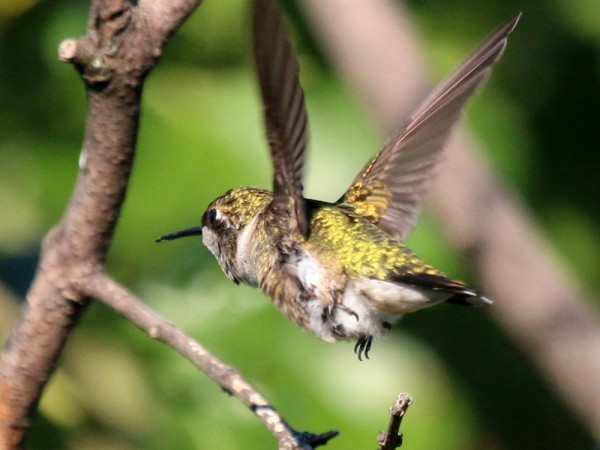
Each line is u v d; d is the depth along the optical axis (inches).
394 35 407.5
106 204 260.1
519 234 401.7
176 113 409.7
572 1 430.3
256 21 235.0
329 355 407.8
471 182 398.3
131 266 407.5
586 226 437.7
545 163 435.2
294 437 243.8
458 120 323.0
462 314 426.0
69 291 265.1
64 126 416.2
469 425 420.2
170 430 394.3
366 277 293.6
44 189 415.5
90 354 391.9
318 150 414.6
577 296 406.9
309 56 426.6
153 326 255.9
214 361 250.8
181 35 413.1
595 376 394.9
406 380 413.4
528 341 401.7
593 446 448.8
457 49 430.3
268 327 405.1
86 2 422.0
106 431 389.4
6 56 416.8
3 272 431.2
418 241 406.0
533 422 436.8
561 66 433.1
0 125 416.5
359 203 329.4
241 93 413.4
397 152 332.5
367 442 402.9
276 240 301.6
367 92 408.2
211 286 406.6
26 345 271.3
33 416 278.2
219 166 407.5
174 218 406.3
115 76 247.6
